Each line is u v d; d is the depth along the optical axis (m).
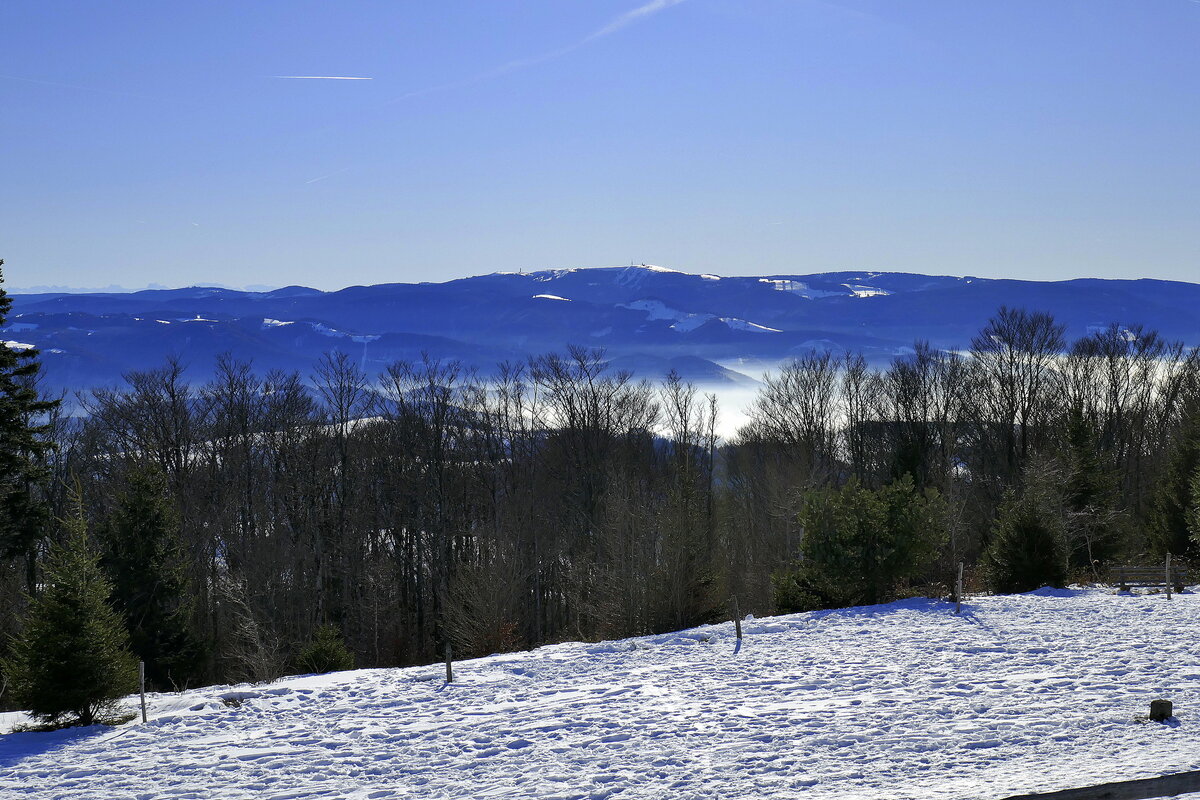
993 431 71.62
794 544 56.66
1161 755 14.96
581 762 17.98
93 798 17.88
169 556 40.75
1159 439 73.25
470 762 18.61
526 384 70.12
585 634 52.38
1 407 35.94
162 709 25.94
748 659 26.95
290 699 25.45
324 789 17.56
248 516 60.62
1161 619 28.88
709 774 16.53
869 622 31.66
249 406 66.56
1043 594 36.34
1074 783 13.19
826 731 18.77
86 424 62.31
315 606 57.44
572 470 62.59
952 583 40.00
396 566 61.47
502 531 54.56
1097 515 43.69
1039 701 19.94
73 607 24.83
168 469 60.44
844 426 75.81
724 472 77.19
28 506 37.50
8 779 19.56
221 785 18.16
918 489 55.44
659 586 44.44
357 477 63.09
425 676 27.45
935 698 20.94
